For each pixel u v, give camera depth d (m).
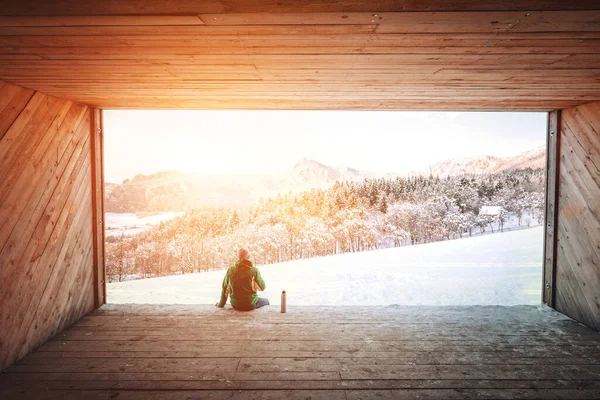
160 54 2.20
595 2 1.51
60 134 3.56
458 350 3.21
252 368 2.87
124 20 1.68
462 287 8.81
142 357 3.06
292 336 3.52
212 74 2.70
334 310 4.36
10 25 1.73
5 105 2.81
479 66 2.45
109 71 2.60
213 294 8.84
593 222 3.75
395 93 3.41
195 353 3.14
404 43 2.01
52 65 2.41
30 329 3.13
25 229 3.03
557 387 2.60
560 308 4.29
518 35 1.87
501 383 2.65
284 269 11.90
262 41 1.98
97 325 3.80
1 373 2.78
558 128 4.30
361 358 3.05
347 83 3.00
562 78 2.79
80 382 2.66
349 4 1.53
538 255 13.09
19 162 2.95
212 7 1.55
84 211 4.07
